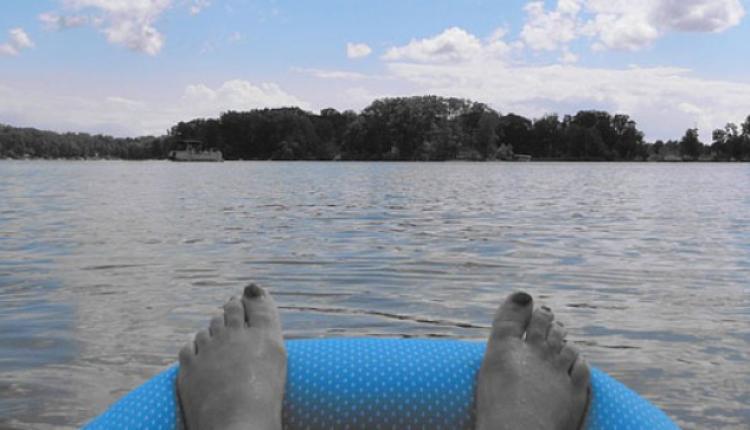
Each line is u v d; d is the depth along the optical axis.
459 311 1.48
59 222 3.28
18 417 0.92
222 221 3.34
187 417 0.69
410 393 0.68
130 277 1.84
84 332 1.30
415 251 2.32
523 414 0.67
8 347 1.21
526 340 0.76
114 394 1.00
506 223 3.30
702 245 2.53
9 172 13.47
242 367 0.71
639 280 1.83
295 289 1.69
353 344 0.75
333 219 3.46
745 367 1.12
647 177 11.82
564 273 1.93
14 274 1.89
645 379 1.07
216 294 1.63
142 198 5.21
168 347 1.21
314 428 0.67
